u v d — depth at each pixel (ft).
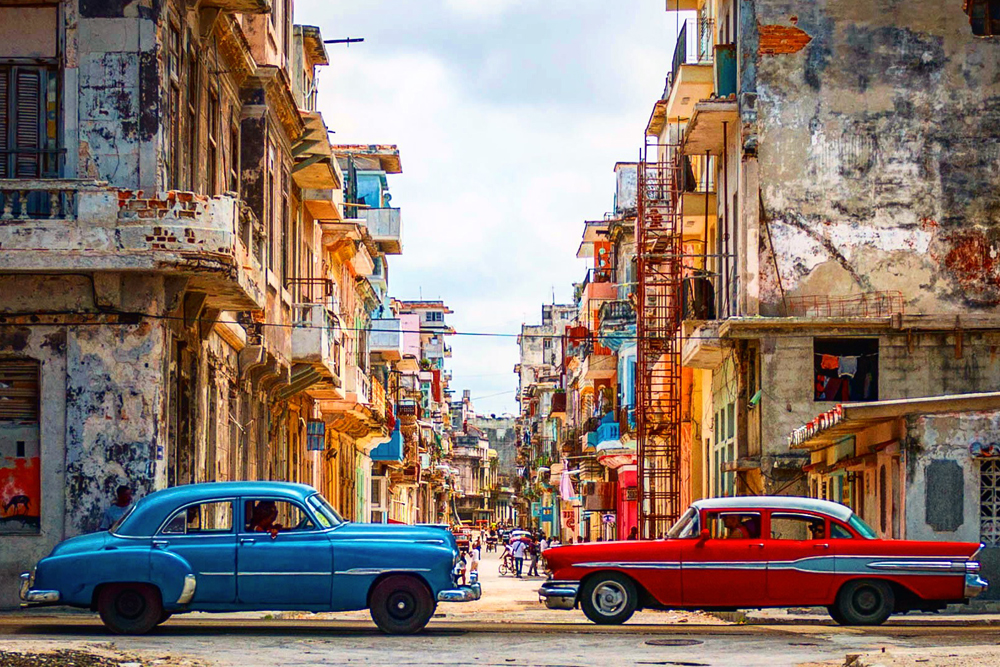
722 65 108.17
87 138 68.08
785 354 100.78
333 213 125.08
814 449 97.55
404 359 235.61
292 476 120.78
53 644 46.03
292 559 54.75
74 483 67.67
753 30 104.73
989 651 46.50
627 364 172.14
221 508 57.00
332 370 112.68
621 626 62.23
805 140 104.01
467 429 570.46
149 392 68.08
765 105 104.27
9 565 67.77
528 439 426.51
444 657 46.83
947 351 100.32
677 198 123.24
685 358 117.39
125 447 67.82
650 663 45.80
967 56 104.42
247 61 88.38
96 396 68.03
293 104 98.89
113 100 68.28
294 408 120.98
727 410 113.70
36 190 66.28
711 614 75.97
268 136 93.09
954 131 104.12
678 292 122.93
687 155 123.85
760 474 103.04
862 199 103.81
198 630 57.11
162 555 54.19
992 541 75.92
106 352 68.18
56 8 68.95
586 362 195.62
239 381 91.76
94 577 53.93
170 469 71.41
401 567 55.16
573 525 277.23
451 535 57.21
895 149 103.96
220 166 83.66
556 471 287.89
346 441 172.04
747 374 104.83
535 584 153.79
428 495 347.97
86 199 66.33
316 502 56.39
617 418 181.68
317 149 108.47
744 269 103.19
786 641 53.52
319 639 52.70
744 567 62.34
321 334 105.09
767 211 103.71
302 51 131.13
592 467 211.41
